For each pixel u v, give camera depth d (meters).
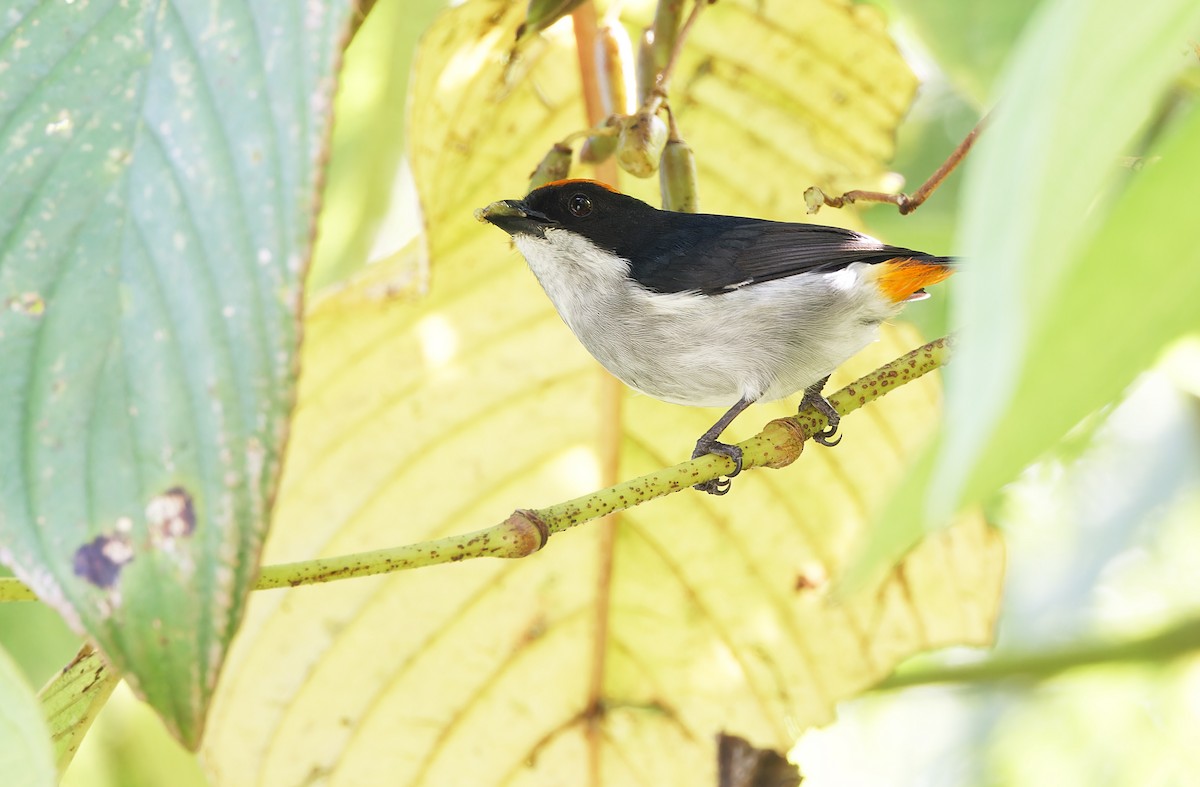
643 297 7.42
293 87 2.95
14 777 3.33
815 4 7.25
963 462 1.69
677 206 5.49
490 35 6.44
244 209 2.96
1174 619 9.22
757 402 7.46
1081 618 9.38
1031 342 1.81
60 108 3.20
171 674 2.96
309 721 7.00
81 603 2.96
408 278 7.15
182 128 3.08
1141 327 1.87
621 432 7.55
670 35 5.77
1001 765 9.40
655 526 7.28
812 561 7.29
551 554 7.21
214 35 3.10
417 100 6.26
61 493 3.01
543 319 7.55
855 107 7.45
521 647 7.08
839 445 7.38
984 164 1.83
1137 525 9.39
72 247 3.11
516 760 6.96
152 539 2.97
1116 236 1.85
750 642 7.20
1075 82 1.78
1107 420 8.39
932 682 9.19
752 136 7.51
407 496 7.34
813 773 9.84
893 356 8.09
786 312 7.43
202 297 2.99
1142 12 1.78
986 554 7.21
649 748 7.03
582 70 7.05
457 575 7.16
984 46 7.56
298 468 7.40
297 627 7.11
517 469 7.41
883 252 7.52
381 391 7.45
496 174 7.53
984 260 1.77
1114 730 9.20
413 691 7.04
